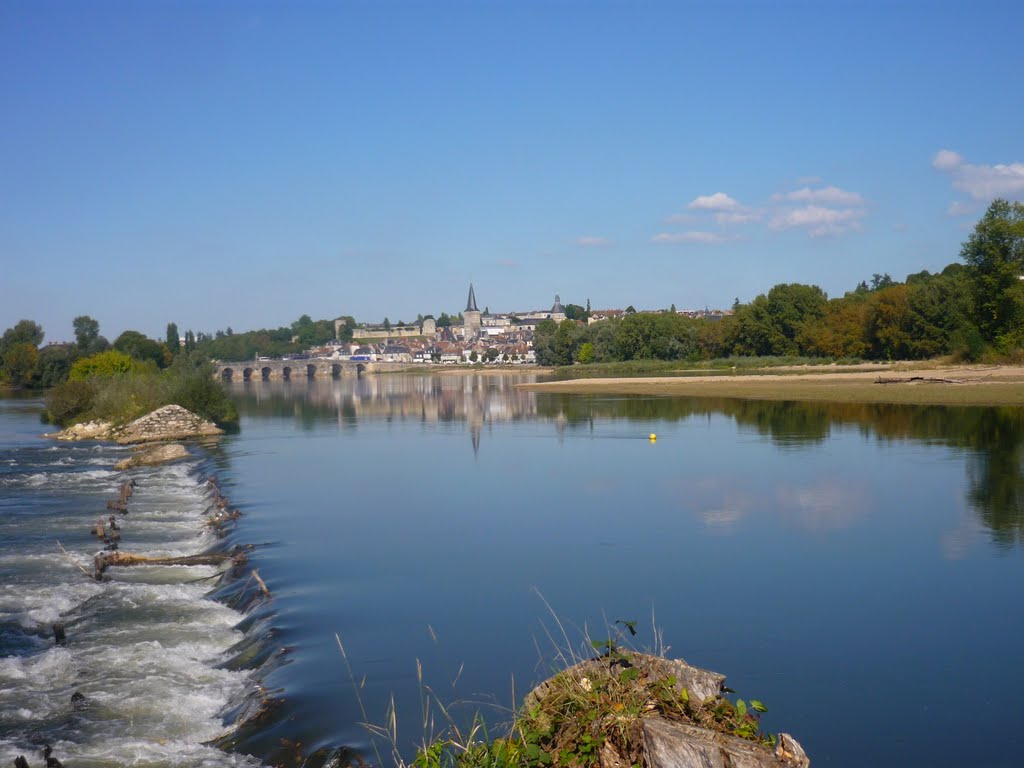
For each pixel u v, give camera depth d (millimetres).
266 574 18969
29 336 154250
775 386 87000
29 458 46438
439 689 12047
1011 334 92250
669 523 23250
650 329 162750
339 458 41219
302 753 10289
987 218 91812
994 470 31016
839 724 10750
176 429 57438
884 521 22766
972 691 11719
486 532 22812
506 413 68875
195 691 13070
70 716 12180
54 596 18406
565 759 7336
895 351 119688
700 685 7973
